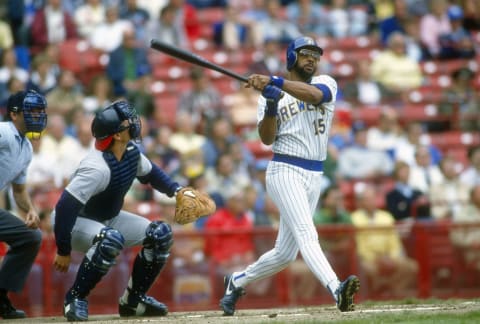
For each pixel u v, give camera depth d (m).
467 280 41.56
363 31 62.03
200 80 49.94
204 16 62.06
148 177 25.67
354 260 40.50
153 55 55.94
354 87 55.28
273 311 26.89
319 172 24.27
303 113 23.84
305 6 61.16
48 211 37.84
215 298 38.66
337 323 21.55
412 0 62.53
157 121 49.75
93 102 47.94
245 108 52.16
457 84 56.88
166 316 25.97
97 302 37.31
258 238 39.25
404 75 56.97
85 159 24.23
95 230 24.64
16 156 25.39
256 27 58.12
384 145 50.16
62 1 55.12
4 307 26.50
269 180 24.12
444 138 54.56
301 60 24.03
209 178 43.91
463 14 65.31
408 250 41.19
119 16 56.09
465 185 47.50
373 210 44.06
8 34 52.59
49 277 37.09
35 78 48.22
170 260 38.38
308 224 23.52
